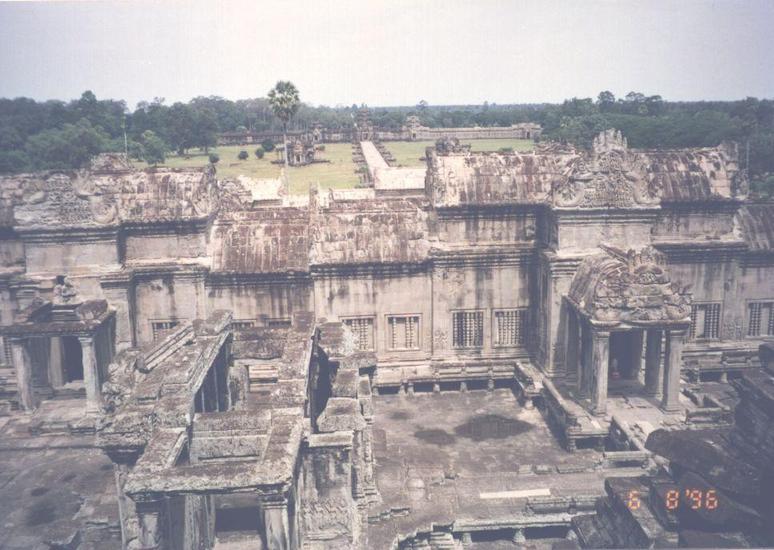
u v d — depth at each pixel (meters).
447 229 45.28
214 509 26.50
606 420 37.44
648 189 41.34
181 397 22.58
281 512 18.89
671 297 37.06
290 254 44.19
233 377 32.12
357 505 27.53
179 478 18.52
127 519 22.05
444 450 36.81
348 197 72.75
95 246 41.69
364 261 43.81
